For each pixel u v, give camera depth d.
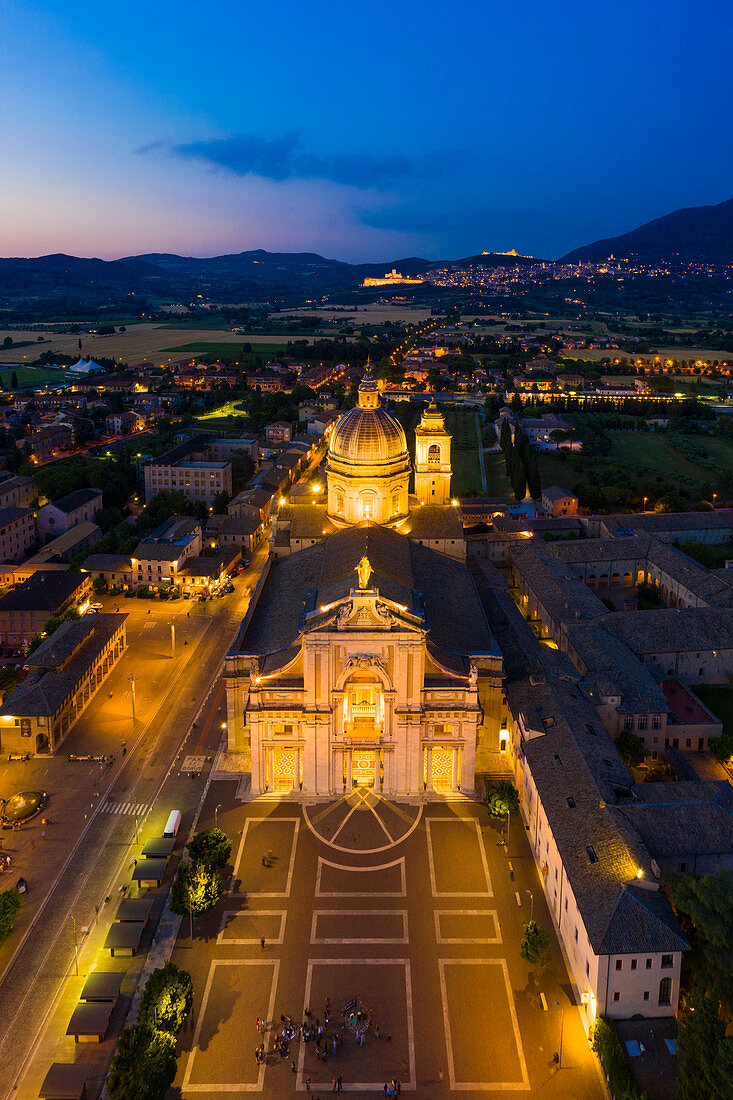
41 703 126.69
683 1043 71.12
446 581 147.38
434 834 107.94
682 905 81.44
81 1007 80.62
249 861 102.50
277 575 156.75
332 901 96.00
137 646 165.38
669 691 138.88
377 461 152.12
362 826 109.44
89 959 88.38
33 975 86.38
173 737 131.38
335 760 115.38
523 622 150.38
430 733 115.31
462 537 160.75
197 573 193.88
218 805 113.81
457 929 92.12
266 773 116.00
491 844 106.19
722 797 99.31
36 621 169.38
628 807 95.62
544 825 100.00
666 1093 72.06
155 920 93.69
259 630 134.50
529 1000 83.31
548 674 126.75
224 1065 75.75
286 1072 75.25
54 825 109.69
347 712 115.00
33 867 101.75
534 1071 75.56
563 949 89.69
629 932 78.31
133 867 101.88
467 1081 74.56
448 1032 79.44
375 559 126.38
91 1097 73.12
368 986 84.50
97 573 197.25
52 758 125.38
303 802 114.56
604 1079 74.75
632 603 187.00
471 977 85.88
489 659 121.81
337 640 110.12
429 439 183.38
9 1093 73.19
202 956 88.25
